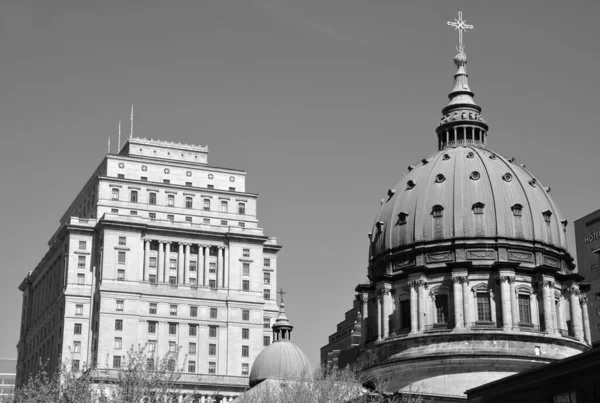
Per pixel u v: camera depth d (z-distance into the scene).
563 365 101.25
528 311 147.12
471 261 147.62
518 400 108.81
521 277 148.00
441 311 147.88
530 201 154.50
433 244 151.25
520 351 142.12
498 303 146.25
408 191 159.00
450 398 133.50
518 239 150.25
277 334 174.50
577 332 150.50
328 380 124.44
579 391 98.94
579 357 98.88
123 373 112.88
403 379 144.00
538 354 142.50
